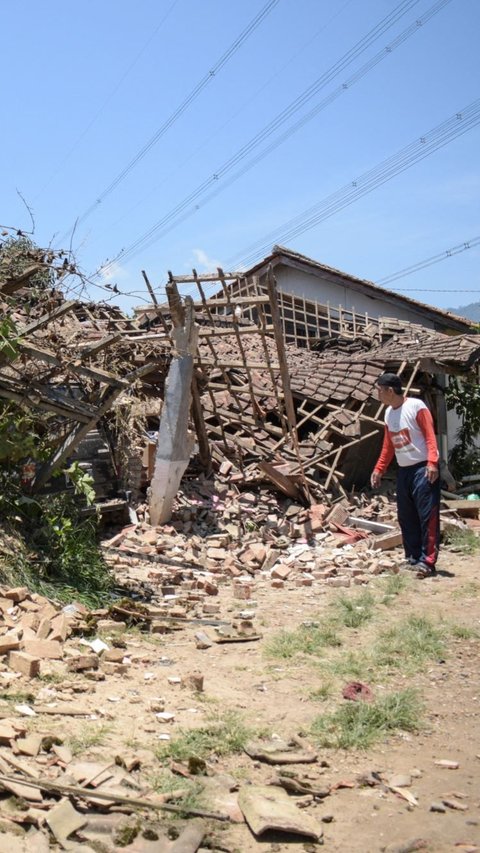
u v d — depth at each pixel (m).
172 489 10.20
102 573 7.61
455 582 8.58
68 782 3.64
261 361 14.70
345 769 4.21
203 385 12.06
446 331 21.89
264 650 6.08
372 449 13.62
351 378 13.79
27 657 5.06
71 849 3.16
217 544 9.85
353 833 3.54
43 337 7.81
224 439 12.62
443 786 4.05
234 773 4.03
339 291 22.39
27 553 6.96
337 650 6.24
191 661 5.80
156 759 4.05
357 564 9.24
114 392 8.00
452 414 18.31
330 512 11.20
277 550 9.95
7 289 7.68
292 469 12.01
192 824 3.46
